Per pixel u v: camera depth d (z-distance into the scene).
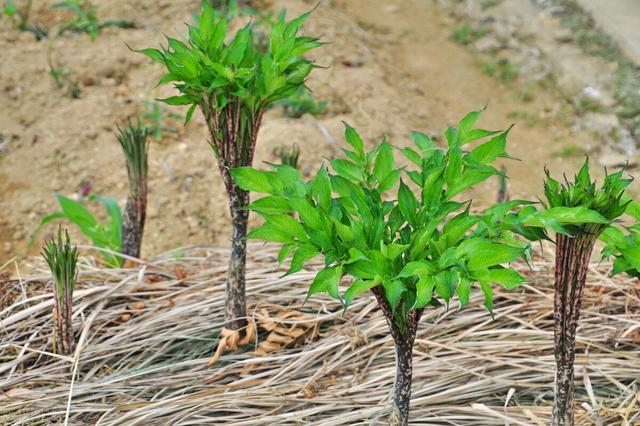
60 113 4.21
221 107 2.01
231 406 2.15
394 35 5.36
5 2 4.94
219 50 2.12
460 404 2.16
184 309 2.55
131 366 2.40
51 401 2.21
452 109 4.64
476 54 5.18
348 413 2.08
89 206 3.77
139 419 2.10
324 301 2.58
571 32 5.25
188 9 5.08
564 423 1.79
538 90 4.79
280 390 2.20
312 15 5.14
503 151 1.76
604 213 1.58
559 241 1.62
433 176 1.68
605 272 2.80
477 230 1.66
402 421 1.76
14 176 3.90
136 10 5.04
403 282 1.54
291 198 1.58
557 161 4.22
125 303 2.68
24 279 2.79
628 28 5.19
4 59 4.46
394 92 4.61
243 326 2.44
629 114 4.48
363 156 1.83
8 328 2.53
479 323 2.47
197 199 3.87
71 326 2.40
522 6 5.61
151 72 4.57
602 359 2.27
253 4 5.13
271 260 2.94
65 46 4.66
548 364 2.24
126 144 2.86
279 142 3.98
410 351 1.69
